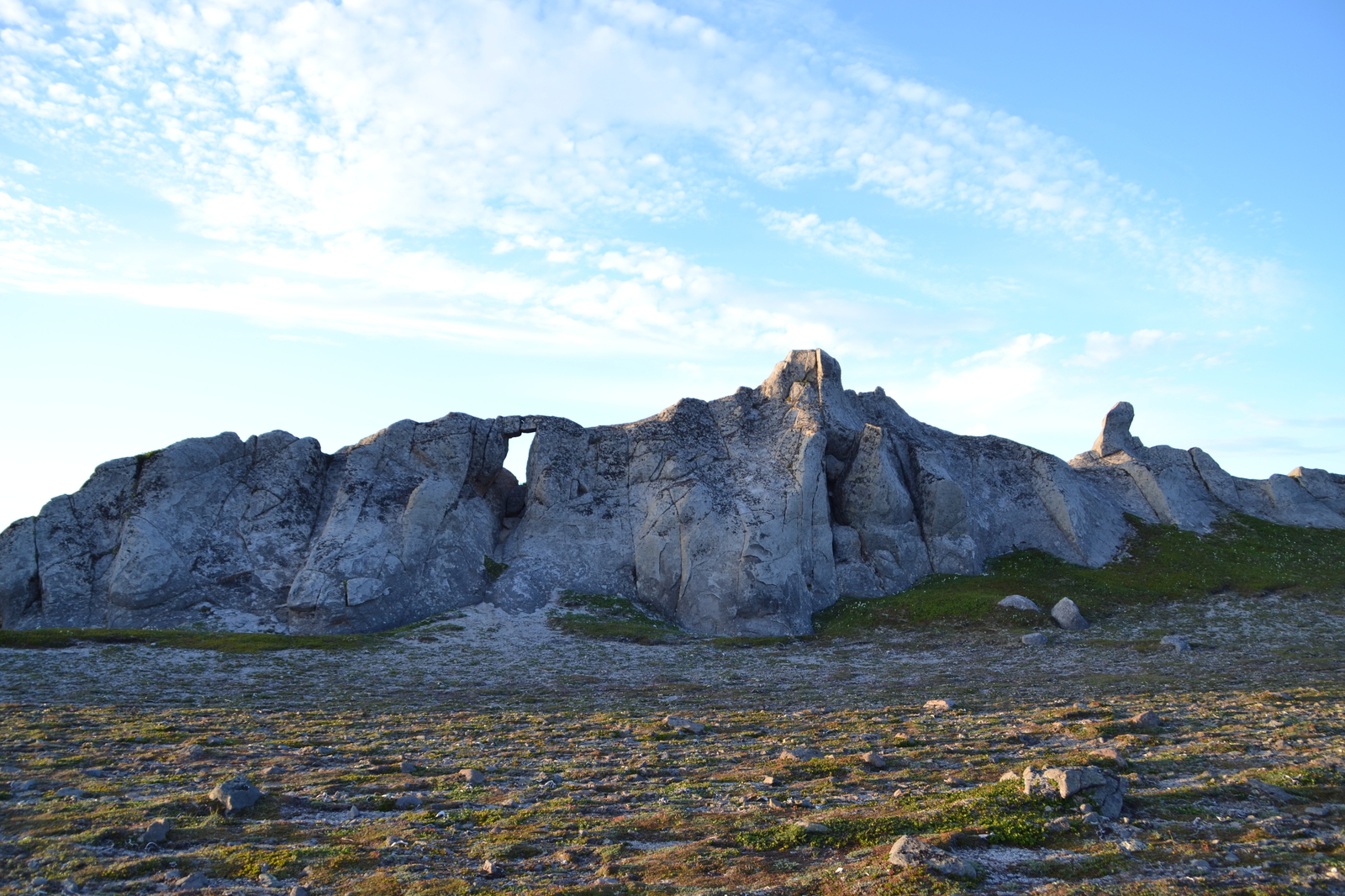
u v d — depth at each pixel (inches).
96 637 1870.1
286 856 602.2
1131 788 770.8
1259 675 1596.9
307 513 2741.1
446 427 2979.8
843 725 1174.3
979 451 3400.6
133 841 627.8
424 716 1257.4
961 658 1985.7
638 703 1419.8
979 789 749.3
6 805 711.7
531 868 594.6
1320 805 727.7
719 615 2527.1
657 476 2938.0
